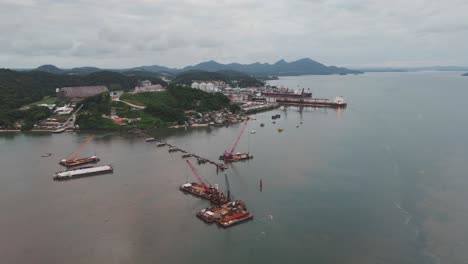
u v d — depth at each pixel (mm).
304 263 91000
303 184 145750
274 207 123875
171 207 125062
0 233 106625
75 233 106438
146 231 107625
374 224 110750
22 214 119625
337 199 129875
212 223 112875
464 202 124875
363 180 149000
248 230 108125
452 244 99062
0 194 138375
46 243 100875
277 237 103875
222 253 95688
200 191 135875
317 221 113125
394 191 136125
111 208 124250
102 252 96375
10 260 92688
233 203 122688
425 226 109000
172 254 95250
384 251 96188
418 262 91188
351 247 98250
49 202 130000
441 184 141875
